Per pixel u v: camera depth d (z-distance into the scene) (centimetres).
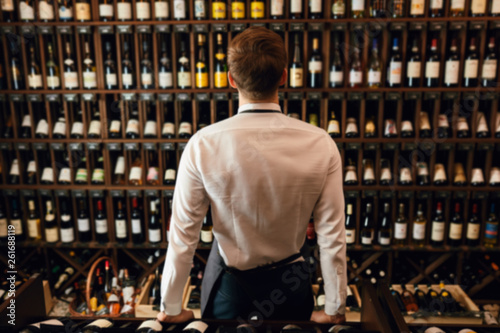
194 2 292
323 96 297
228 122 119
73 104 335
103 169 324
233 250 129
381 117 300
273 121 118
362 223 337
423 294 305
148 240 330
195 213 122
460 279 319
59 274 348
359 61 314
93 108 334
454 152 304
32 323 138
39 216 340
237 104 328
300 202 122
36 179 328
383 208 342
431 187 306
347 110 333
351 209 320
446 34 303
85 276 339
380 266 345
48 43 318
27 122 319
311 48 329
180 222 123
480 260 330
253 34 115
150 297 316
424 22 285
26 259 334
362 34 311
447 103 326
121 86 304
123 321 139
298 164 118
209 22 289
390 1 294
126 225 328
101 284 332
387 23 285
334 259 127
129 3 293
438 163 320
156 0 293
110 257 309
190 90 299
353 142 302
